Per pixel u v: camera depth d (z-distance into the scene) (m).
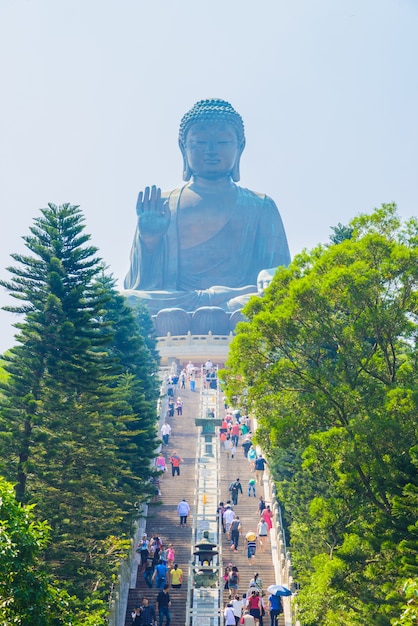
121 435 96.88
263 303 79.44
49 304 80.50
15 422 76.94
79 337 83.62
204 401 167.62
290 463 97.56
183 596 91.38
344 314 74.56
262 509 109.88
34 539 51.47
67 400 83.44
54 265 82.88
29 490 78.19
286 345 75.12
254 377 77.06
